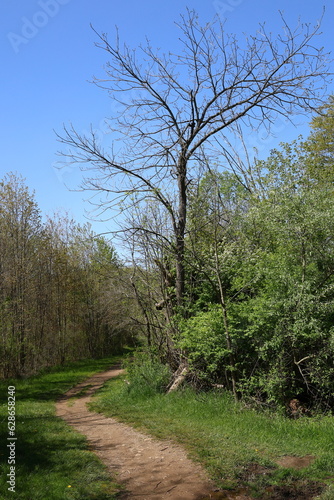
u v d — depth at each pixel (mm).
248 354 11938
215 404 11406
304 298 10469
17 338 25234
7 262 25812
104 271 25953
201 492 6379
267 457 7633
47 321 33344
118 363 35719
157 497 6258
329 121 25281
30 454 8125
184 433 9375
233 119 14836
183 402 12203
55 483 6637
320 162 22547
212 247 13852
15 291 26312
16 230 26953
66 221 36312
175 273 15656
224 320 11633
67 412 13773
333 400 10992
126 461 7898
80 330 40969
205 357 12258
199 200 15484
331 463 7203
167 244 15461
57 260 33656
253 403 11188
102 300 32594
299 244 11328
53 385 21688
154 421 10844
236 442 8484
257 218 12508
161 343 15828
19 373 24828
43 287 31656
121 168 14992
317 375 10570
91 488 6520
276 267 11586
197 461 7512
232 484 6617
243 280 12453
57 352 34938
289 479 6703
